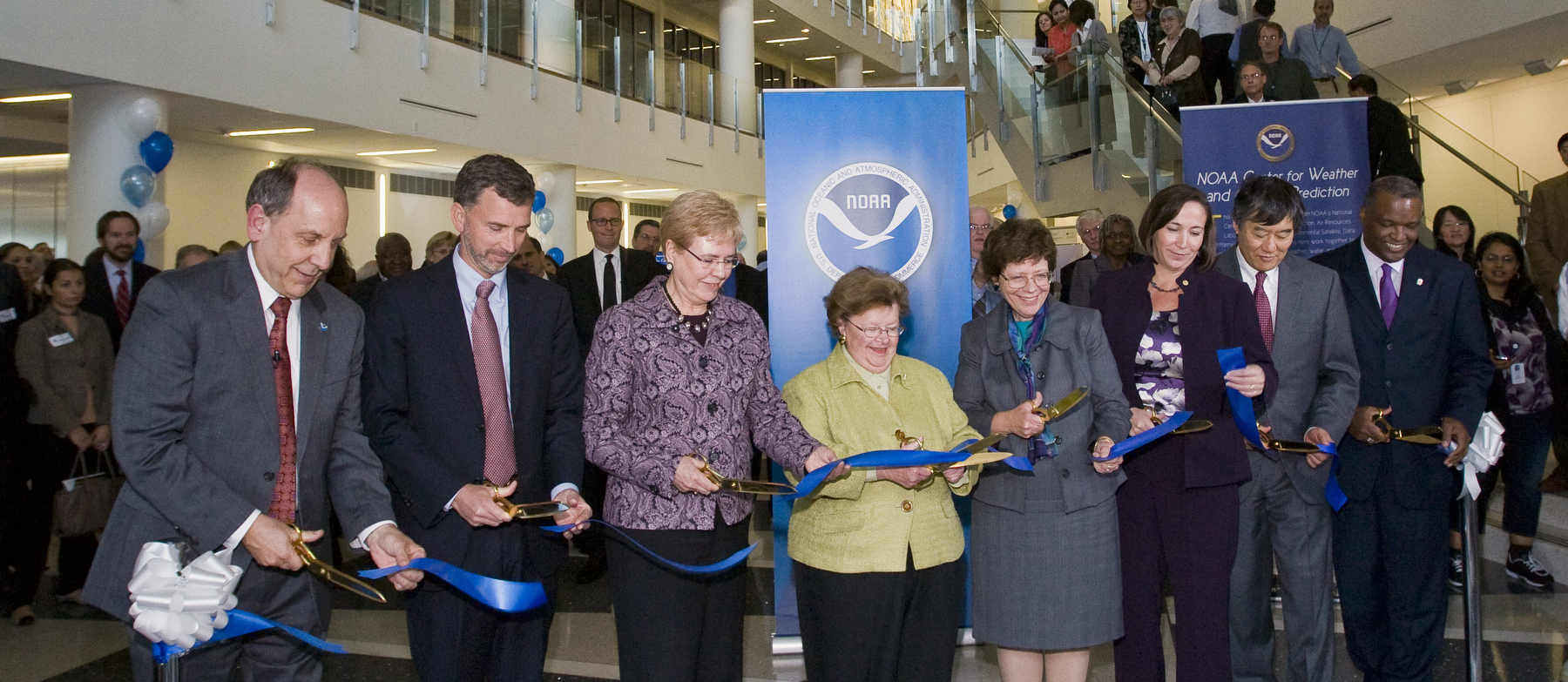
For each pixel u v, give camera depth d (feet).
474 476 7.48
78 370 15.12
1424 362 9.79
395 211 40.91
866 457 7.36
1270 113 14.74
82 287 15.44
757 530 19.77
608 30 41.52
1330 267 10.40
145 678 6.56
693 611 7.70
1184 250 9.14
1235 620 9.90
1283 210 9.39
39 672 12.05
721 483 7.31
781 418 8.19
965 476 8.30
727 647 7.98
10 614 14.56
